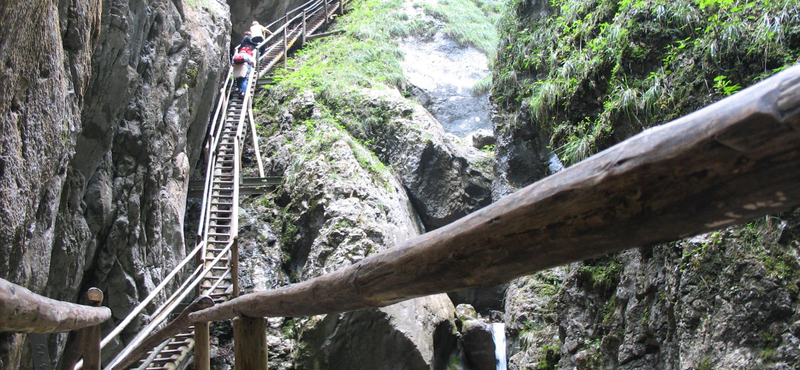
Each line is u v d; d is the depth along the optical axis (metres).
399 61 17.92
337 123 13.80
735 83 5.36
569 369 6.68
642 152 0.86
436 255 1.44
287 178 12.41
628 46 6.57
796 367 3.88
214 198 10.66
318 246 10.72
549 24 9.42
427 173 13.66
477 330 10.65
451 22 19.88
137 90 8.41
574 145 6.86
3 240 4.01
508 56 10.52
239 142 11.89
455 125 16.44
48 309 2.08
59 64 4.67
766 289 4.25
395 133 14.13
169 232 9.66
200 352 4.85
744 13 5.48
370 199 11.44
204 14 11.91
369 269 1.86
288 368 9.47
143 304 4.94
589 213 0.98
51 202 5.11
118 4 6.88
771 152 0.69
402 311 9.80
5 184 3.92
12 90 3.87
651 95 5.94
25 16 3.74
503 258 1.22
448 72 18.00
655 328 5.47
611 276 6.48
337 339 9.48
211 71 11.71
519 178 10.69
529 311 8.95
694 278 4.87
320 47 18.19
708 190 0.79
